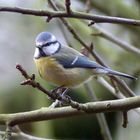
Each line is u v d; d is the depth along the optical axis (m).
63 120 12.31
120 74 7.06
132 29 11.08
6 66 12.38
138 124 10.42
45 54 7.34
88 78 7.31
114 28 11.42
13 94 11.95
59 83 7.24
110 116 12.03
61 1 9.07
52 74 7.20
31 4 9.76
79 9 10.44
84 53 7.80
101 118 7.44
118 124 11.88
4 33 12.43
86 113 6.14
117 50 10.88
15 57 12.38
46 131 10.89
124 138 10.81
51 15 5.72
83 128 12.55
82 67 7.20
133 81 10.80
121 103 6.16
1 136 6.46
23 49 12.40
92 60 7.93
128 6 10.97
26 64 12.23
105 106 6.14
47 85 11.24
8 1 9.17
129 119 10.55
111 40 8.05
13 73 12.35
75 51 7.57
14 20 12.30
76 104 5.95
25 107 11.77
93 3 10.91
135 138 10.31
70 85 7.24
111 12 10.92
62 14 5.75
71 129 12.41
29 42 12.29
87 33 10.21
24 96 11.86
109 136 7.40
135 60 10.72
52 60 7.20
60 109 6.23
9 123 6.16
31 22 11.86
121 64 10.77
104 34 8.01
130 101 6.16
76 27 10.12
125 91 7.17
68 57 7.26
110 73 7.12
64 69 7.14
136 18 10.88
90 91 7.52
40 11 5.69
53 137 11.71
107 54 10.84
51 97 5.51
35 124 10.85
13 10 5.62
